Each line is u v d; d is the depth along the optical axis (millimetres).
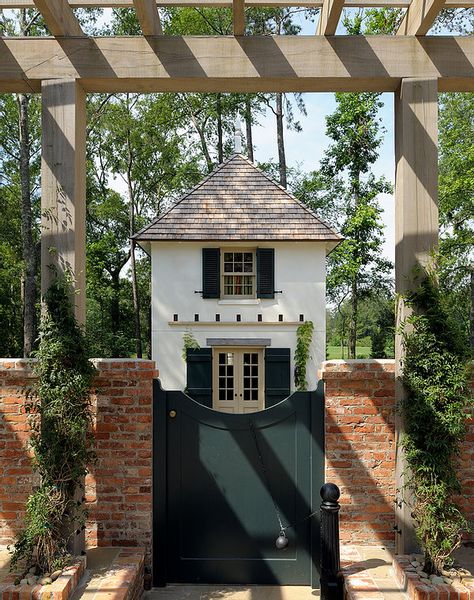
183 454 4648
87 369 4043
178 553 4605
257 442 4637
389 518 4562
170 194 24578
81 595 3604
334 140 21969
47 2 3875
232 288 13023
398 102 4492
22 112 15773
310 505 4605
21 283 20969
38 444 3938
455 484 3922
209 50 4355
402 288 4359
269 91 4637
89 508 4539
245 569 4602
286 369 12500
